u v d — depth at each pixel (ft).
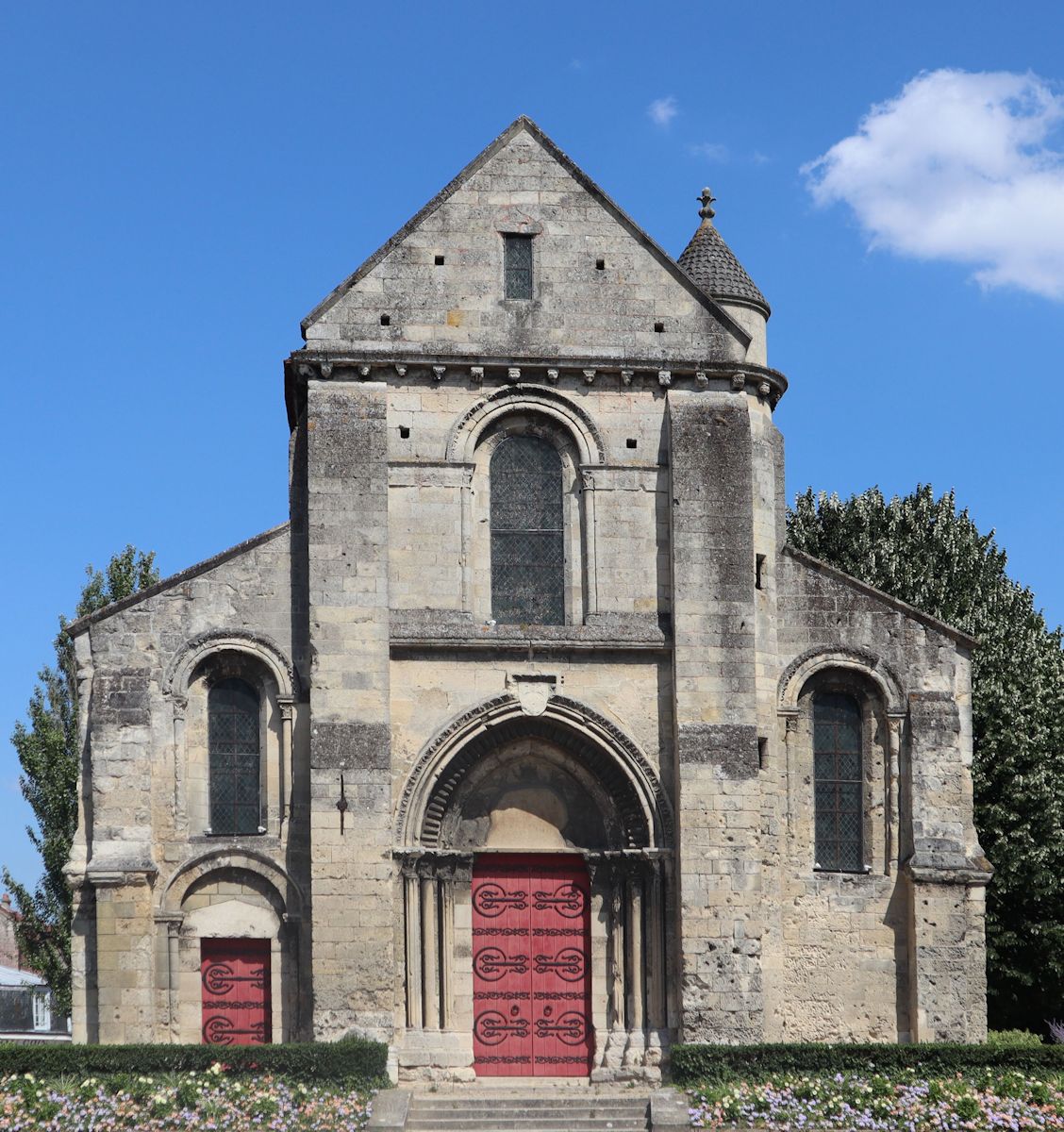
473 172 131.95
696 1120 110.83
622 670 127.24
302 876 124.26
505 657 126.21
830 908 129.90
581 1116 115.34
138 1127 105.29
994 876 159.33
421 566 126.62
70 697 192.44
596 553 128.26
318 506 124.98
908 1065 118.11
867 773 132.57
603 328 130.72
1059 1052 118.93
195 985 123.75
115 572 195.00
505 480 130.11
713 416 129.59
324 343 127.75
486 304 129.90
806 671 132.57
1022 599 197.67
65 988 190.60
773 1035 125.39
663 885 125.18
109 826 123.13
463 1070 122.72
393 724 124.57
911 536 196.24
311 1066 114.62
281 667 126.31
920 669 132.98
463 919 126.11
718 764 124.88
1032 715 165.27
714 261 141.90
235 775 126.93
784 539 136.05
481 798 127.85
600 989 125.90
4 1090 108.37
